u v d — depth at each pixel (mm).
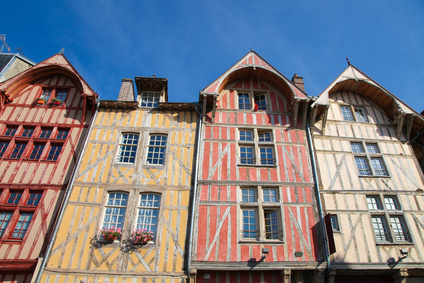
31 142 11938
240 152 11930
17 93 13195
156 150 11867
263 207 10617
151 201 10648
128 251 9570
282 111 12938
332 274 9492
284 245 9859
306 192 10914
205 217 10195
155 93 13664
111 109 12812
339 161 12016
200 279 9438
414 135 13461
